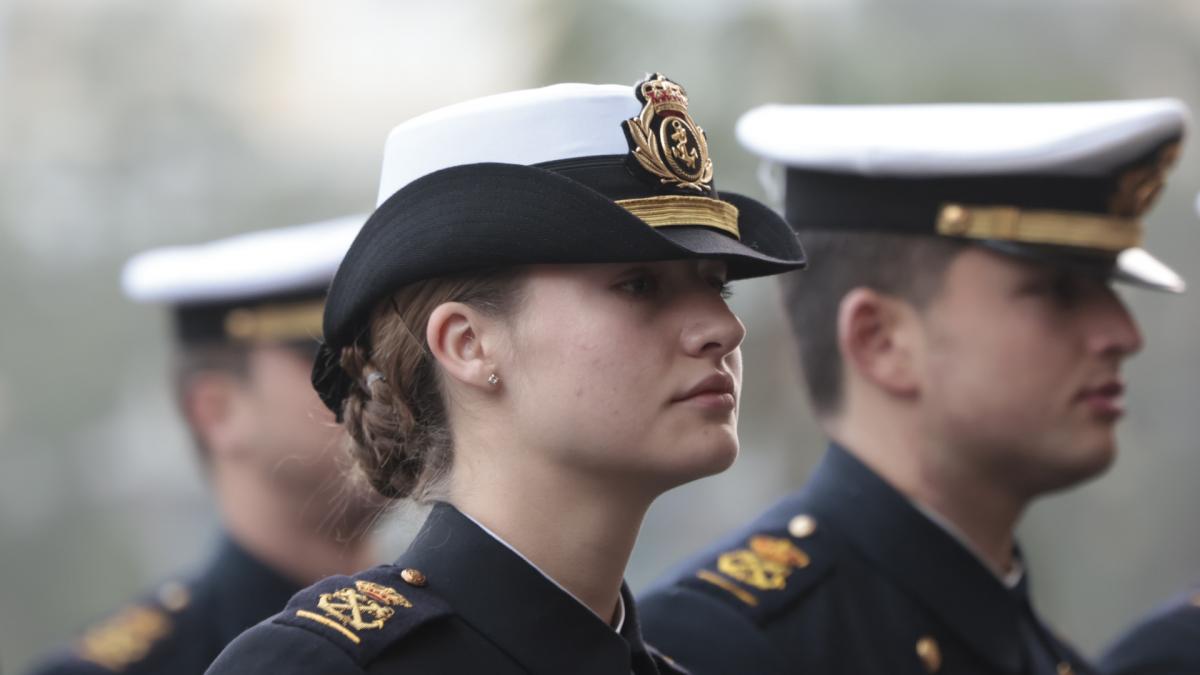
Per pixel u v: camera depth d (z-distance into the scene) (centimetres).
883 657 1017
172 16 4262
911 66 3103
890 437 1075
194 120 4234
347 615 693
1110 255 1070
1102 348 1052
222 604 1446
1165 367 3397
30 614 3944
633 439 684
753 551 1053
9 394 4000
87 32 4225
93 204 4147
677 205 701
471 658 692
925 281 1067
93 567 4000
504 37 3631
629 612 742
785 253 736
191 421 1509
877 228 1088
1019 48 3195
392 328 724
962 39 3169
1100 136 1050
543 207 679
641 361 686
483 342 700
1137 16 3259
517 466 705
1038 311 1048
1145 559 3447
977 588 1049
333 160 4256
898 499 1057
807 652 1002
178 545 4066
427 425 730
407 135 730
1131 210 1079
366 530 820
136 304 4097
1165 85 3294
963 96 3084
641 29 3083
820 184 1122
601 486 698
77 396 4031
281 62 4297
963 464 1061
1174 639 1222
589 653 699
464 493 722
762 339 3200
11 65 4178
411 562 723
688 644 989
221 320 1492
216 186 4222
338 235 1475
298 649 679
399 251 703
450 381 720
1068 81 3175
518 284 694
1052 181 1062
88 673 1423
